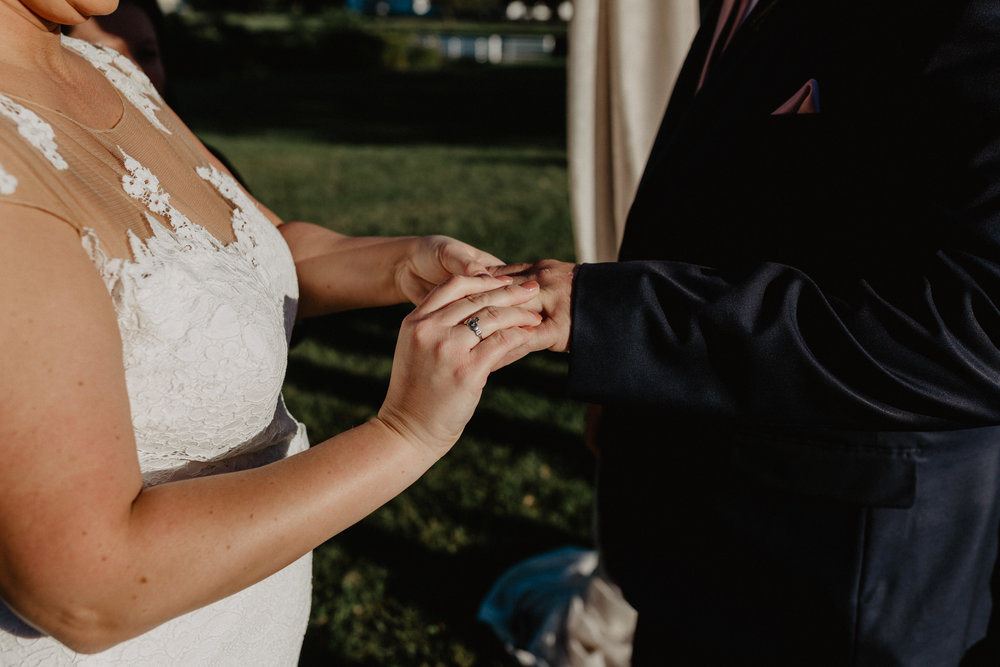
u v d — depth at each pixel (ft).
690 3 7.14
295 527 2.88
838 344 3.56
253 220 4.29
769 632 4.60
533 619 8.44
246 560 2.78
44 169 2.72
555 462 11.53
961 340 3.39
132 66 4.34
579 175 7.79
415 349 3.23
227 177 4.39
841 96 3.80
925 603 4.41
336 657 8.26
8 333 2.36
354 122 52.42
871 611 4.29
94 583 2.50
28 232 2.49
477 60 126.52
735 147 4.23
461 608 8.94
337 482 3.00
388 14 247.29
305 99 65.62
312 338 16.07
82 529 2.45
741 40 4.66
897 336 3.48
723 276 3.84
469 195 29.30
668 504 4.88
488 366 3.19
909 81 3.53
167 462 3.42
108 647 2.75
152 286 2.99
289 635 4.31
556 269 4.11
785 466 4.30
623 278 3.90
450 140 44.93
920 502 4.18
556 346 3.96
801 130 3.92
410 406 3.22
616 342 3.79
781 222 4.03
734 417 3.81
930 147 3.49
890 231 3.67
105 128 3.40
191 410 3.23
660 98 7.36
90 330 2.56
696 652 4.99
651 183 4.91
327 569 9.48
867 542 4.20
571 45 7.53
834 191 3.84
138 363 3.04
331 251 5.13
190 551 2.67
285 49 95.55
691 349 3.72
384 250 4.91
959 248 3.43
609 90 7.65
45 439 2.40
